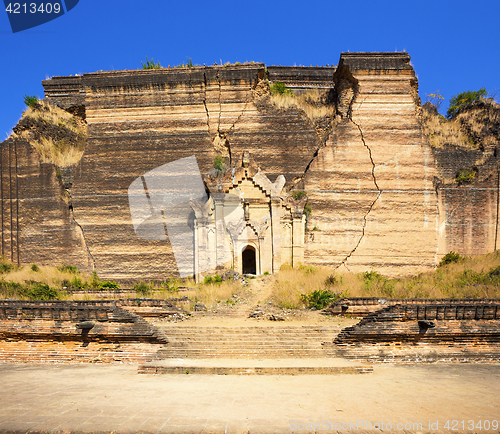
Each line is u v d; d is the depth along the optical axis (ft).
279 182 99.60
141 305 64.39
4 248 102.83
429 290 77.15
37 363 52.08
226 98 108.78
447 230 101.86
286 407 32.89
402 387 39.50
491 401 35.09
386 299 65.16
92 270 100.94
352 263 100.89
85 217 103.40
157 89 108.68
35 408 32.65
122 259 100.32
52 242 102.42
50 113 118.21
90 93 109.40
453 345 53.31
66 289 81.46
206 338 55.26
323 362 49.06
